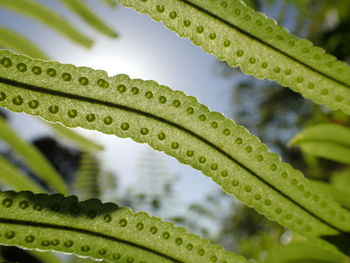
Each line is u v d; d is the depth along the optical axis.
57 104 0.07
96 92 0.07
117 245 0.07
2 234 0.06
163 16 0.08
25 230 0.06
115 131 0.07
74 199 0.07
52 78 0.07
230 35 0.08
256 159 0.08
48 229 0.06
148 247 0.07
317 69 0.08
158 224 0.07
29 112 0.07
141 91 0.07
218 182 0.08
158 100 0.07
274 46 0.08
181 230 0.07
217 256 0.07
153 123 0.07
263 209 0.08
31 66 0.07
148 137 0.07
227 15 0.08
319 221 0.08
